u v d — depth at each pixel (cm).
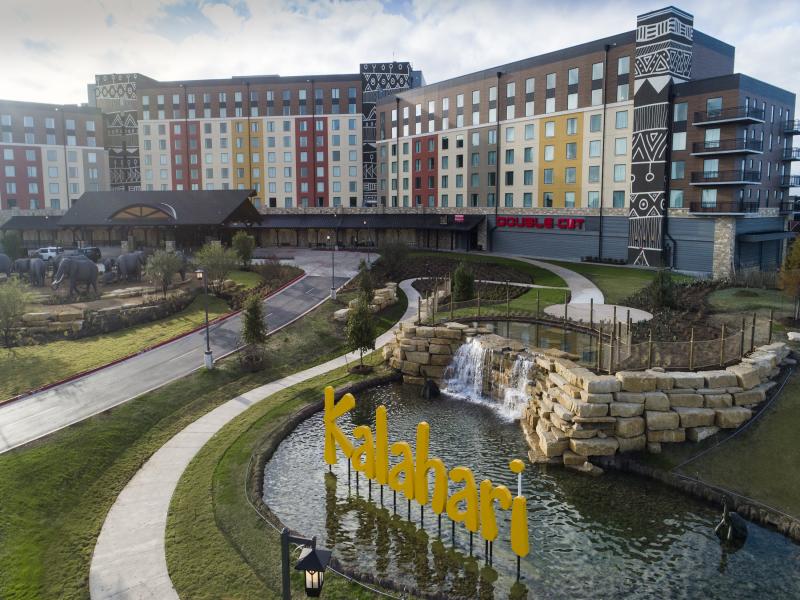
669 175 6009
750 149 5553
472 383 3388
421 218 8644
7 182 10500
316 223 9006
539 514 2052
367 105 10275
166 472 2269
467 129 8119
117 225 7869
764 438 2338
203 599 1555
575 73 6838
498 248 7875
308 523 1994
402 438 2730
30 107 10569
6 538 1802
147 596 1570
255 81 10231
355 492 2203
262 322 3616
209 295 5200
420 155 8825
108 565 1698
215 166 10438
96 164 11125
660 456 2350
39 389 3014
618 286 5081
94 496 2100
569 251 7062
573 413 2448
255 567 1689
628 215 6444
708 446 2362
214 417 2839
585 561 1795
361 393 3344
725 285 4703
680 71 6006
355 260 7019
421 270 6266
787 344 2984
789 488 2094
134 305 4503
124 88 11525
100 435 2498
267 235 9562
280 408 2961
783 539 1895
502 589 1670
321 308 4847
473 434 2750
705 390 2453
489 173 7906
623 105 6400
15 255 7206
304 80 10150
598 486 2233
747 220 5838
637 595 1650
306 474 2341
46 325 3997
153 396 2972
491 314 3988
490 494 1744
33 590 1593
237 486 2152
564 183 7088
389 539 1909
